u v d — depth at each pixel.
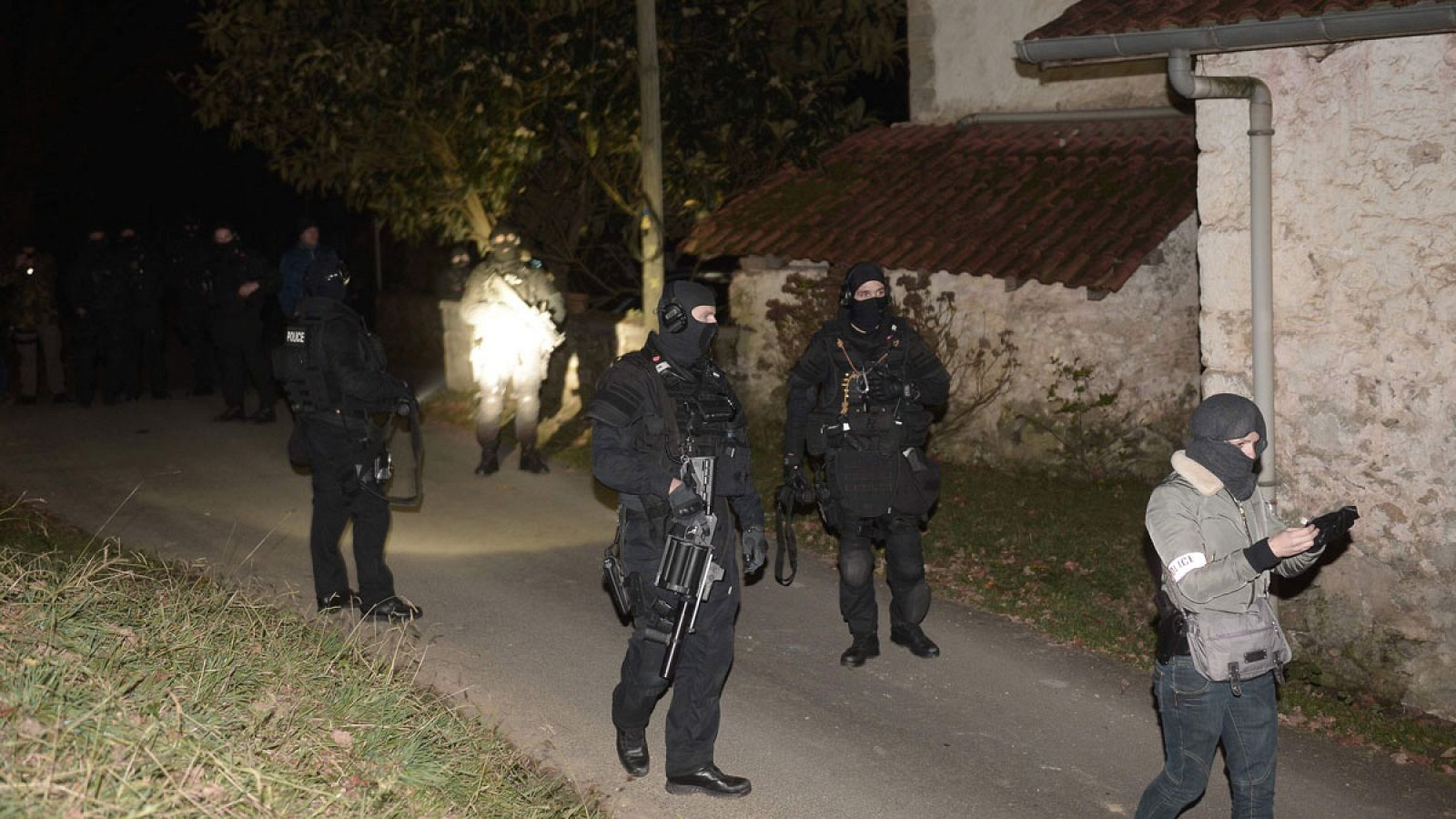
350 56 11.70
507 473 10.41
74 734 3.59
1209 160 6.45
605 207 13.45
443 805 4.31
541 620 7.05
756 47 12.39
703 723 5.04
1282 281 6.29
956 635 6.98
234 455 11.00
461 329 13.68
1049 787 5.33
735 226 12.10
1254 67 6.24
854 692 6.25
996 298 10.64
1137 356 10.28
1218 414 4.18
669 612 4.84
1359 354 6.10
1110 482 10.20
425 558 8.19
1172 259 10.30
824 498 6.25
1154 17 6.30
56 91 20.25
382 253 17.39
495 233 10.26
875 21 13.35
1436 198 5.80
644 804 5.05
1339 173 6.05
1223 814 5.11
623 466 4.79
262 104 12.48
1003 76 13.05
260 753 3.97
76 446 11.36
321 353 6.54
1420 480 6.00
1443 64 5.71
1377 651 6.22
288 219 20.14
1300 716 6.01
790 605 7.44
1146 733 5.85
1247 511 4.28
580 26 11.69
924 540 8.52
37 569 4.90
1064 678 6.45
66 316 17.50
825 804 5.12
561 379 12.65
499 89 11.50
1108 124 12.27
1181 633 4.16
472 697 5.95
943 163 12.46
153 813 3.36
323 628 6.02
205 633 4.83
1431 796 5.35
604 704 5.95
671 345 4.93
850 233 11.43
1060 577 7.80
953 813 5.10
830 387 6.16
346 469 6.64
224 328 12.18
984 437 10.80
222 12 12.55
